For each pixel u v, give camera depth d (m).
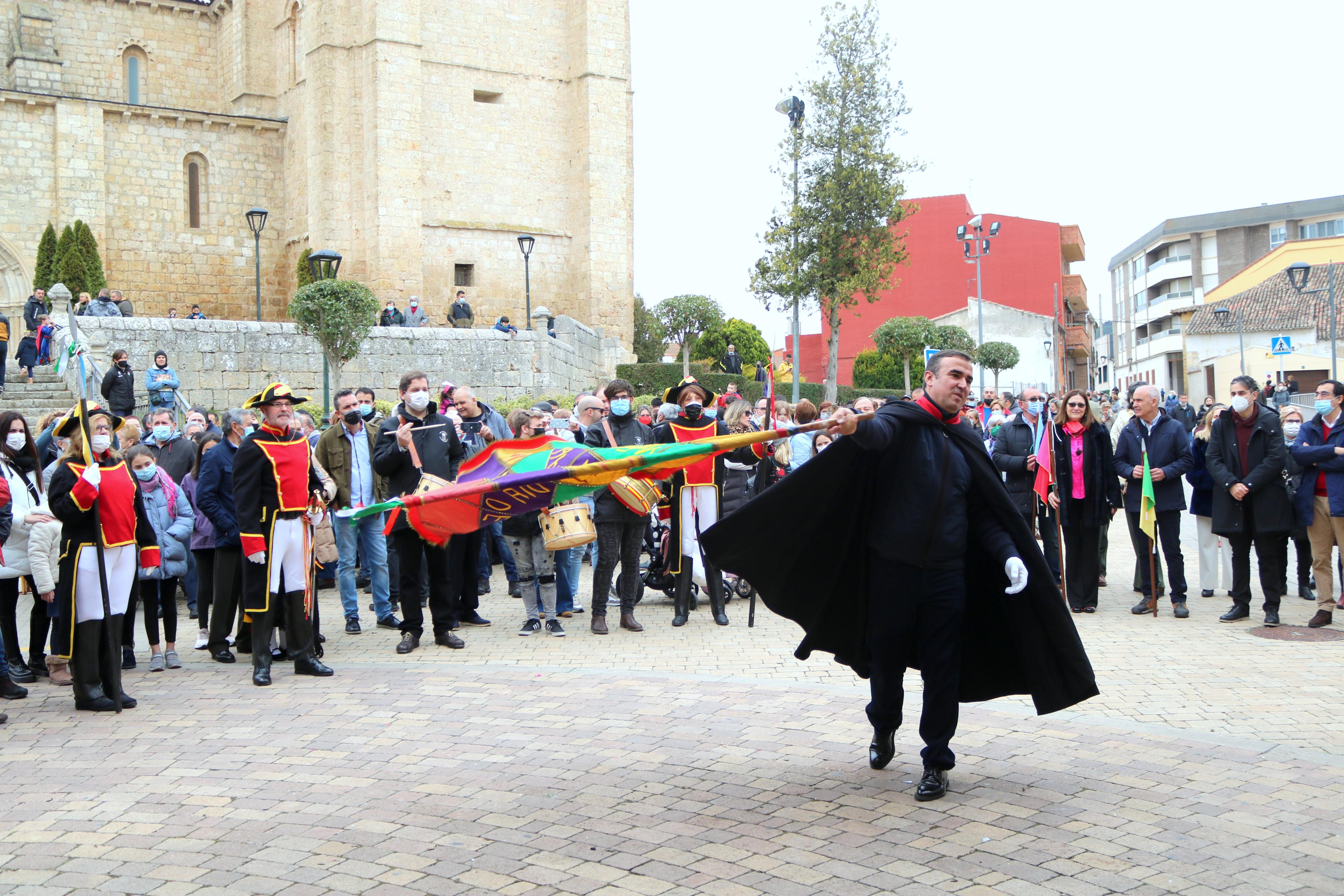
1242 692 7.39
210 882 4.45
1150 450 10.80
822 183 29.95
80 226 32.66
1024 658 5.48
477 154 37.44
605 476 6.11
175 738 6.74
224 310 36.91
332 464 10.73
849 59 30.09
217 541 9.41
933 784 5.26
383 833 4.96
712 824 5.00
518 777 5.74
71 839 4.97
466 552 10.68
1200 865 4.47
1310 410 32.78
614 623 10.74
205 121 36.28
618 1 38.94
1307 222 74.81
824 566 5.78
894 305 64.62
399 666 8.80
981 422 20.61
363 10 34.34
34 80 35.62
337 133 34.41
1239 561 10.30
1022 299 64.50
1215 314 60.19
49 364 24.03
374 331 27.84
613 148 38.91
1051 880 4.34
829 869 4.47
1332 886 4.26
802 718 6.80
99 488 7.66
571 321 33.19
